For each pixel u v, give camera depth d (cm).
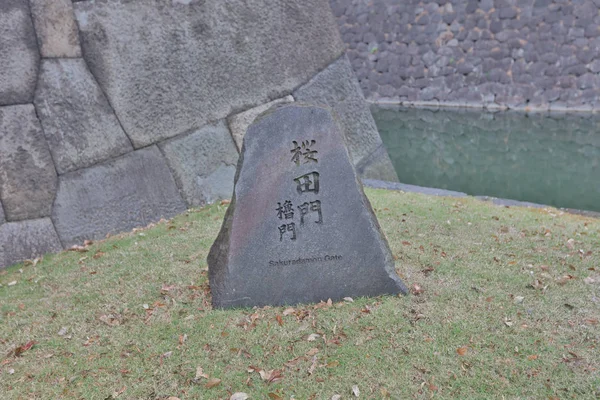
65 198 423
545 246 366
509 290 303
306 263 292
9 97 397
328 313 283
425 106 1480
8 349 265
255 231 287
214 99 511
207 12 495
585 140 1006
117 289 322
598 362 238
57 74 420
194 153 503
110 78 447
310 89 571
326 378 233
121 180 454
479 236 387
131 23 454
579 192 693
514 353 246
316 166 285
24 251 398
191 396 226
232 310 291
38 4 407
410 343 254
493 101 1355
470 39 1373
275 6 536
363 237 292
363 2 1566
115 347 262
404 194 517
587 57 1195
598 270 326
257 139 281
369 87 1596
